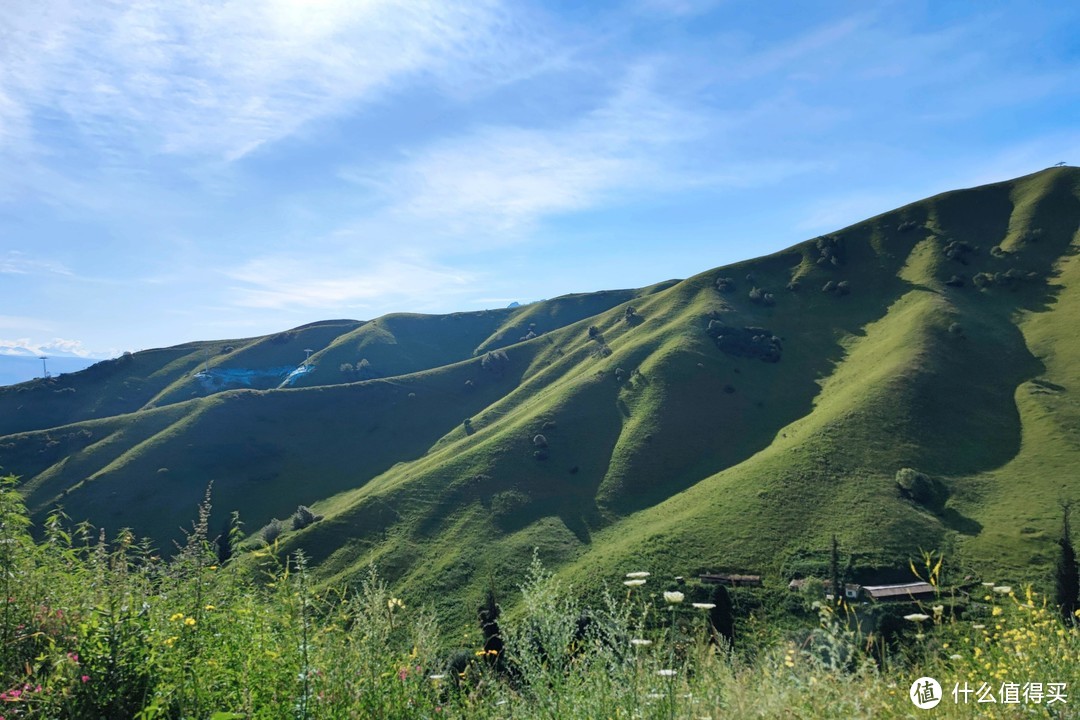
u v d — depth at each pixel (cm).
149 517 8994
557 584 486
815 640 511
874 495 6100
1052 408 7825
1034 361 9388
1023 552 4638
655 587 4875
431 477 8412
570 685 427
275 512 9556
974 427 7750
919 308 11550
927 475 6544
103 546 568
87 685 363
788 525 5728
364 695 407
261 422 11769
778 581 4712
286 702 379
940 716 417
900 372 8956
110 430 11175
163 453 10306
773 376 11025
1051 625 511
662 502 7631
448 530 7200
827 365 11169
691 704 405
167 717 363
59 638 421
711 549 5484
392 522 7425
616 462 8656
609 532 6994
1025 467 6675
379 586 506
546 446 9069
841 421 7894
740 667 480
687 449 8944
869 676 471
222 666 407
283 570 518
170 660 389
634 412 9862
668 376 10519
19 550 504
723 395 10244
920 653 512
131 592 475
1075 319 10088
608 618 471
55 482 9794
